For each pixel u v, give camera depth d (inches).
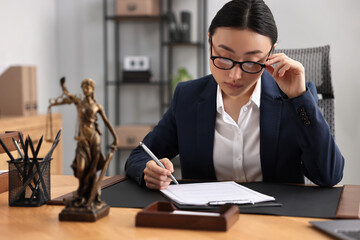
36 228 38.4
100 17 177.0
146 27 175.0
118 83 170.7
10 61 148.3
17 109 131.5
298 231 37.3
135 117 178.9
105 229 38.0
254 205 45.0
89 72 179.0
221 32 51.1
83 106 39.5
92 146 40.3
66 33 179.5
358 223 38.5
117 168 174.7
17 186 45.6
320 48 73.8
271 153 61.9
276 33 53.0
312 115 55.2
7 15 146.7
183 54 171.6
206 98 65.5
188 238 35.4
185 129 66.0
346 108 146.9
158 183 52.1
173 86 161.6
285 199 48.1
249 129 63.9
